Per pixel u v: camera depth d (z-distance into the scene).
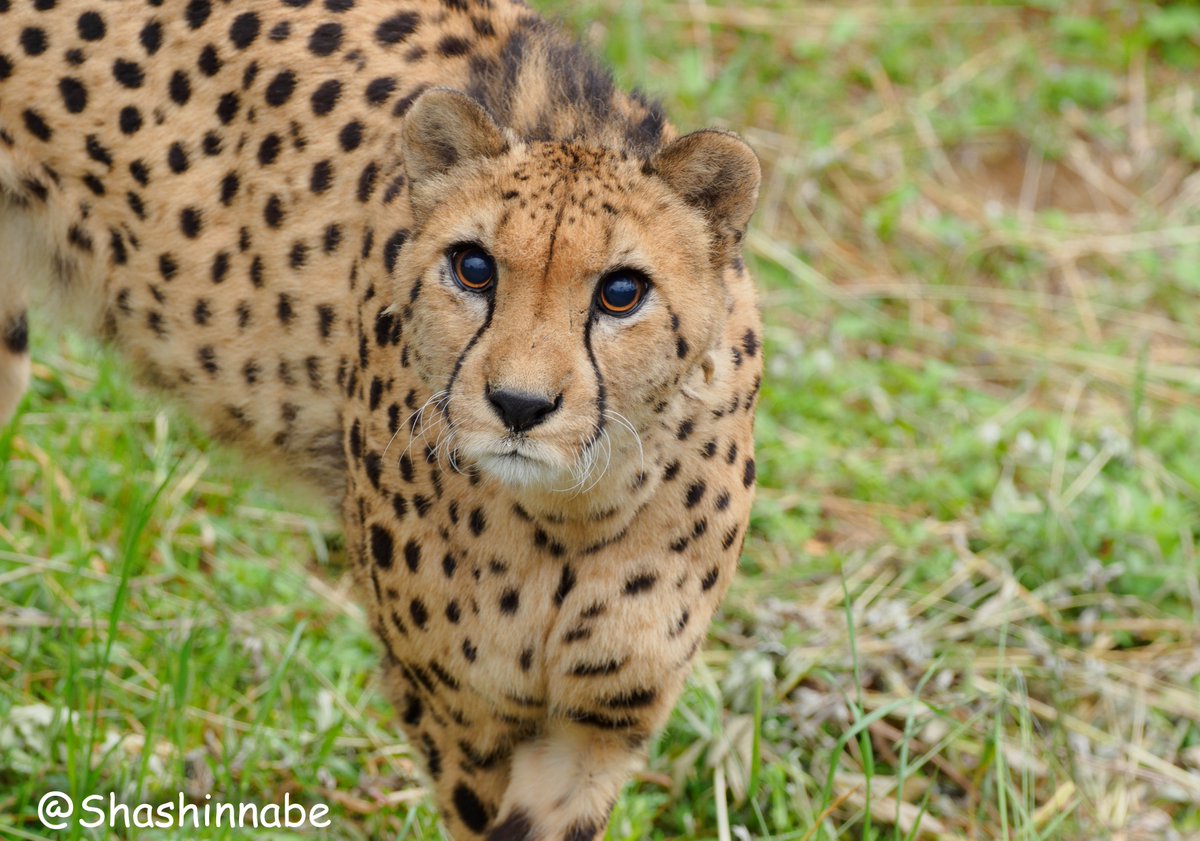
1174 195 15.75
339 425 8.50
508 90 7.68
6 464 10.37
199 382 8.92
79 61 8.70
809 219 14.67
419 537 7.50
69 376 11.84
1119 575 11.55
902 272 14.58
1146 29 17.19
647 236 6.49
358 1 8.50
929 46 16.94
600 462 6.77
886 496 12.27
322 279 8.31
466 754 7.98
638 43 15.22
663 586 7.43
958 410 12.98
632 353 6.55
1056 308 14.41
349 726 9.83
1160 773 10.15
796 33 16.64
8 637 9.94
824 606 11.10
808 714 9.94
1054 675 10.18
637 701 7.59
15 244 9.16
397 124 8.12
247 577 10.70
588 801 7.81
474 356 6.48
